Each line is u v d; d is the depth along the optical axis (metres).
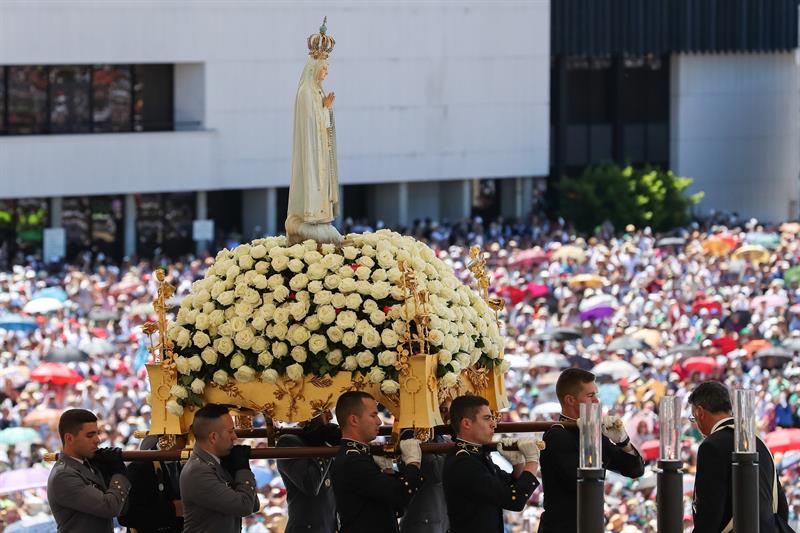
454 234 142.62
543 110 166.50
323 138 27.31
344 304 26.45
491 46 163.00
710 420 25.92
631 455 27.30
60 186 139.25
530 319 91.88
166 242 148.38
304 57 151.38
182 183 145.75
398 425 26.31
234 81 148.88
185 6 145.62
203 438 25.86
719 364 79.44
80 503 25.84
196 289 27.33
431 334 26.20
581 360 80.25
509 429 28.47
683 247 123.19
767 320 89.69
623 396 73.25
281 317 26.52
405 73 158.50
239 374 26.62
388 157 158.50
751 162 186.62
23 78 141.00
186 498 25.78
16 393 72.94
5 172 136.62
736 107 185.12
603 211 157.25
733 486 24.53
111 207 144.75
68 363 77.38
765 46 183.88
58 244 129.12
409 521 29.47
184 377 26.88
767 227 138.88
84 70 143.75
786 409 73.12
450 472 25.77
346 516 25.91
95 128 144.88
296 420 26.73
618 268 109.94
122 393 70.12
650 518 55.47
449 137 161.75
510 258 113.19
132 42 143.38
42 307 91.25
